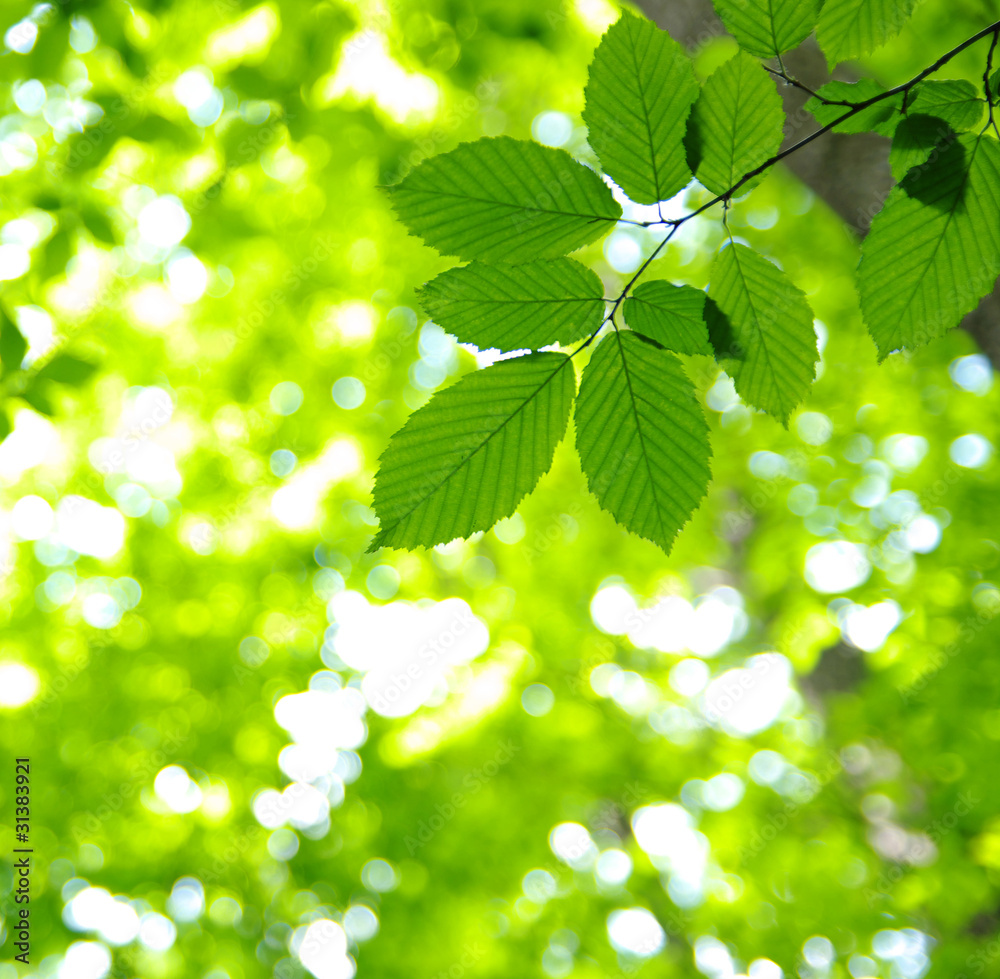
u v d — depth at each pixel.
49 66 2.91
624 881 5.87
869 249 0.88
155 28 3.11
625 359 0.82
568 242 0.79
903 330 0.90
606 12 3.96
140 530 5.67
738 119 0.77
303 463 6.03
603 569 6.47
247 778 5.45
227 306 5.30
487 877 5.57
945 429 5.80
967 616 5.22
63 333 4.61
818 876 5.24
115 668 5.53
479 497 0.80
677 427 0.82
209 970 5.44
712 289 0.83
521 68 4.54
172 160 3.88
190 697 5.61
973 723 4.89
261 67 3.17
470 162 0.74
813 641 6.09
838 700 5.55
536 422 0.81
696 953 5.69
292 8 3.05
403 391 6.23
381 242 5.34
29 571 5.55
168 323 5.28
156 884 5.36
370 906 5.37
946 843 4.99
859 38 0.88
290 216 4.66
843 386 6.04
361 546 6.14
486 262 0.78
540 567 6.55
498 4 3.22
